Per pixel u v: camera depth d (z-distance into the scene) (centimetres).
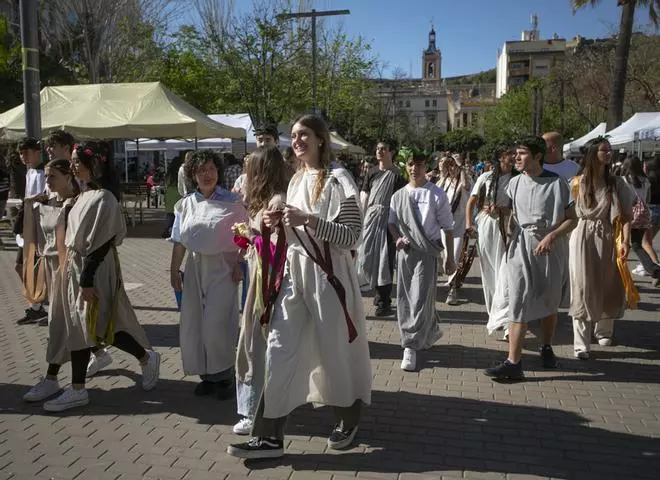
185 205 415
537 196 446
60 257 415
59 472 321
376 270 636
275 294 325
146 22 2734
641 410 408
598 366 498
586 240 504
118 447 351
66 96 1428
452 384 457
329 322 322
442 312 686
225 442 357
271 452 332
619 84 1909
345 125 3491
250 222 343
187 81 2955
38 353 529
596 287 501
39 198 478
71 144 509
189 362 411
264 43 2195
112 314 409
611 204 502
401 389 446
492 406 414
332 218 321
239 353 349
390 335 588
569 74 3753
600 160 505
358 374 338
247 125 1912
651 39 3125
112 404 415
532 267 450
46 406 399
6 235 1365
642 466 332
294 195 336
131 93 1423
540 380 465
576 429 378
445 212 495
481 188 597
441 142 7156
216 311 405
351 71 2817
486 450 350
